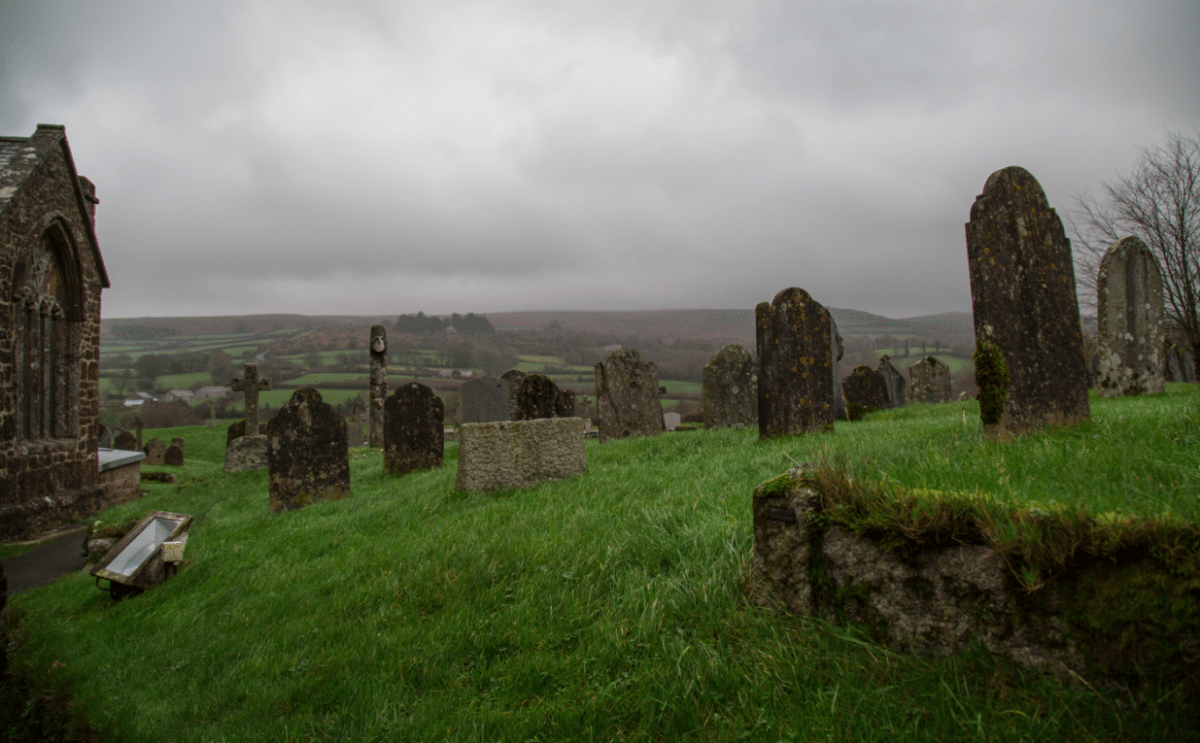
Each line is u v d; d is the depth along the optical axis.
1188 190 21.25
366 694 3.50
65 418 14.10
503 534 5.51
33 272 13.09
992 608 2.40
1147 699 2.00
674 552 4.25
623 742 2.70
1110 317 11.60
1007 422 5.76
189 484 17.17
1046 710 2.14
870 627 2.77
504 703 3.17
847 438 7.77
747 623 3.15
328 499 10.30
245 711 3.61
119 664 4.70
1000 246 5.94
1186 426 4.55
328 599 5.05
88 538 8.62
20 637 5.46
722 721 2.61
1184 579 1.98
